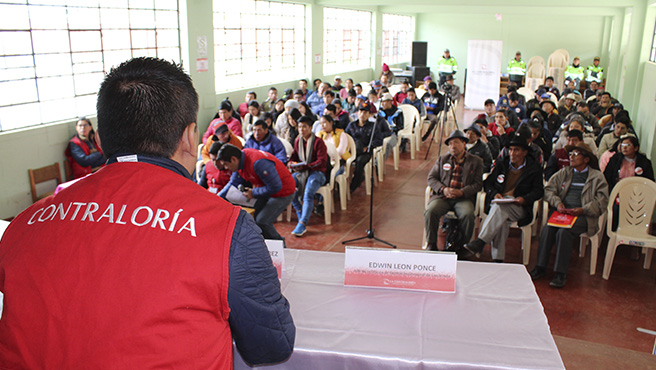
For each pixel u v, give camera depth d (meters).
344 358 1.39
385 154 6.70
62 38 5.42
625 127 5.40
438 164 4.30
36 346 0.72
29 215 0.84
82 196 0.81
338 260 1.97
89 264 0.74
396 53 17.64
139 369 0.70
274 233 4.05
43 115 5.28
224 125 4.96
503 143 5.84
